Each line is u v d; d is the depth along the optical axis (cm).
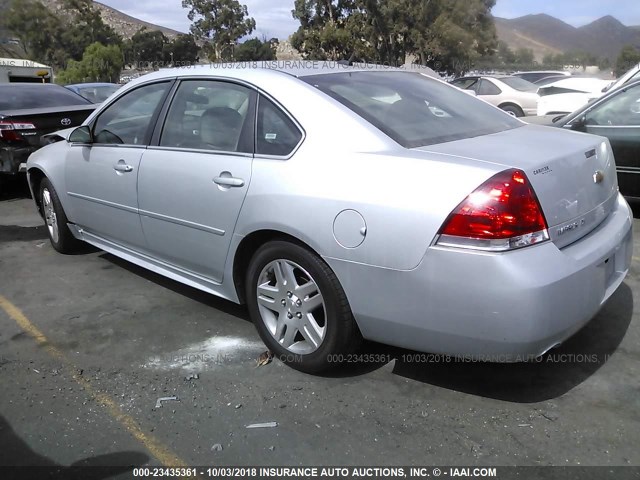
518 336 245
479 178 248
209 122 354
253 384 308
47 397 301
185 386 308
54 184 486
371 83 347
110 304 414
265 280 324
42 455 257
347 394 296
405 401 289
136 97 414
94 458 255
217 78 358
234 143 335
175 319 387
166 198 367
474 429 267
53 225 518
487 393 294
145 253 414
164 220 374
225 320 385
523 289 240
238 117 338
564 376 306
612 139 575
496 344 250
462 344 258
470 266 245
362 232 268
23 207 738
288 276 308
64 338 365
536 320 243
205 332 368
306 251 294
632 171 568
